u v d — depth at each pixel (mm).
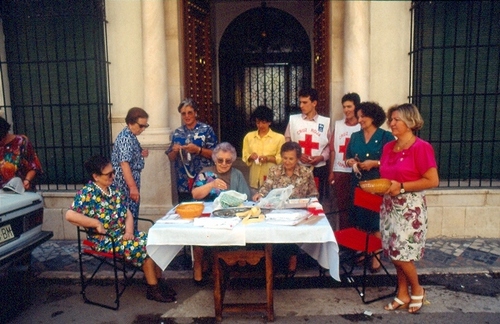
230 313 3822
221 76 9266
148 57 5469
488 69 5621
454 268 4535
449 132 5742
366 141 4449
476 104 5688
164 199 5598
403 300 3789
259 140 4914
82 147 5867
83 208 3902
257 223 3480
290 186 3982
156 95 5516
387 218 3695
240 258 3609
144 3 5402
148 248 3527
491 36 5594
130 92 5777
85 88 5945
